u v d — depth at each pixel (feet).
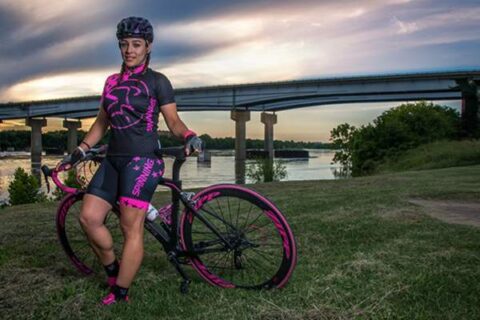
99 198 8.17
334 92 210.18
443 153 81.66
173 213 8.84
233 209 18.25
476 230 13.62
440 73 173.37
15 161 301.84
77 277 9.98
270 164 73.61
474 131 127.65
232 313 7.61
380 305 7.73
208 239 10.32
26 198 43.16
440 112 143.74
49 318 7.73
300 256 11.27
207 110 281.33
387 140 113.91
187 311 7.82
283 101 243.19
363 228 14.37
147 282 9.42
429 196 22.21
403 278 9.10
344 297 8.18
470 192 23.22
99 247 8.52
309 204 20.04
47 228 16.03
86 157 8.80
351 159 141.79
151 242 13.01
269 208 8.53
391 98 231.71
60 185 9.50
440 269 9.68
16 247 12.94
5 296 8.76
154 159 8.21
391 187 26.94
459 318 7.20
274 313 7.48
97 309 7.97
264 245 11.10
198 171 195.52
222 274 9.62
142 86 8.05
